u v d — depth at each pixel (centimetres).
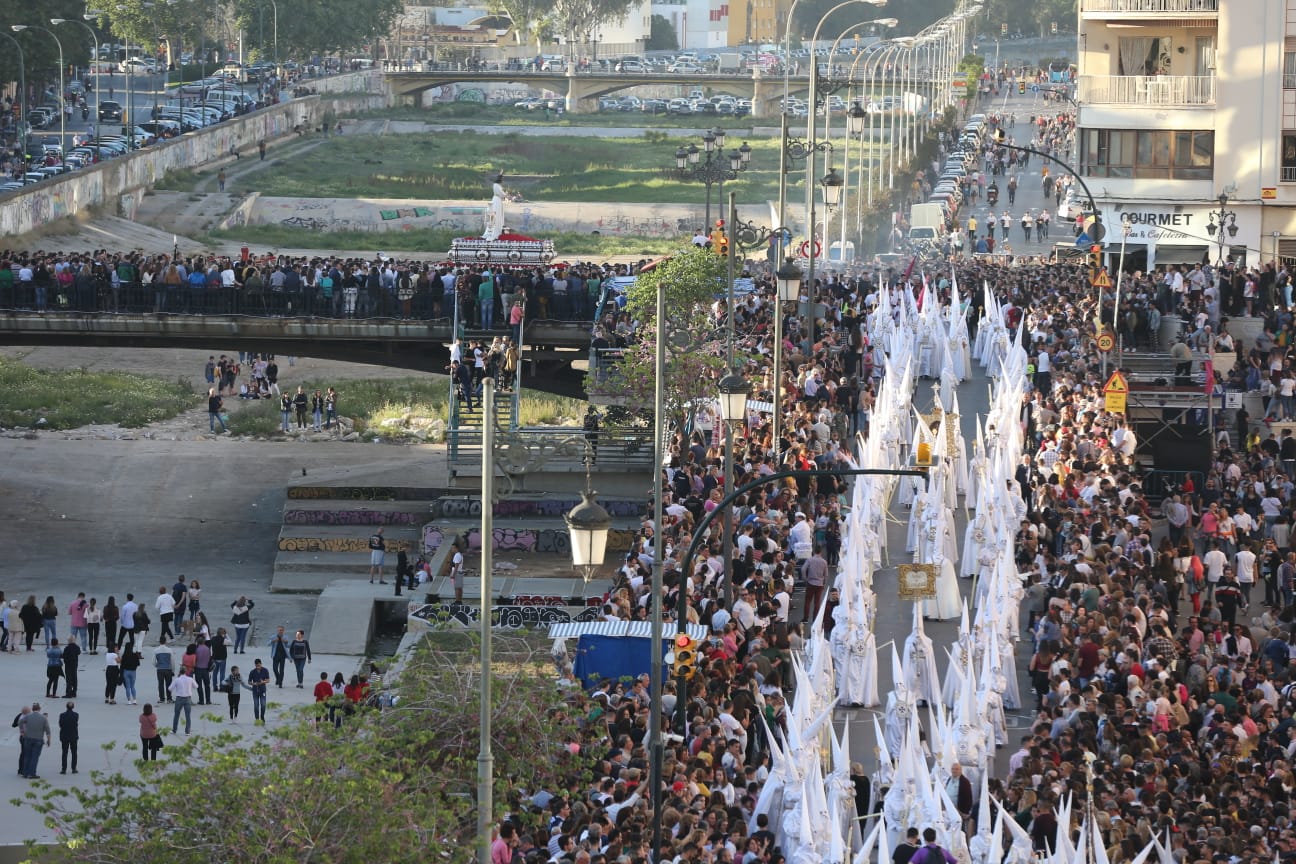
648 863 6575
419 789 6825
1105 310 16612
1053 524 11050
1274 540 12800
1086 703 8225
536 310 17450
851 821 7575
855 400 14375
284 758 6562
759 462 11406
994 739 8681
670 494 11506
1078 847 6812
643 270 16675
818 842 7044
